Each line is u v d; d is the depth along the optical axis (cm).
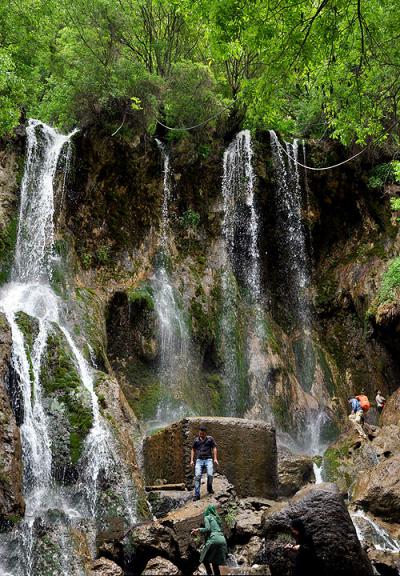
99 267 2070
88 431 1319
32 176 1966
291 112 2709
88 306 1828
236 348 2186
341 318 2497
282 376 2197
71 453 1283
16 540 1039
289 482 1580
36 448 1280
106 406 1440
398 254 2406
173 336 2075
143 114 2164
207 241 2383
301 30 1144
